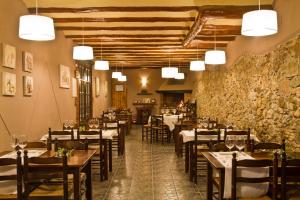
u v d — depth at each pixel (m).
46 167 3.16
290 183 3.44
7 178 3.08
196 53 10.71
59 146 4.19
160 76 16.28
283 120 4.75
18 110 4.95
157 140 10.06
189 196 4.66
